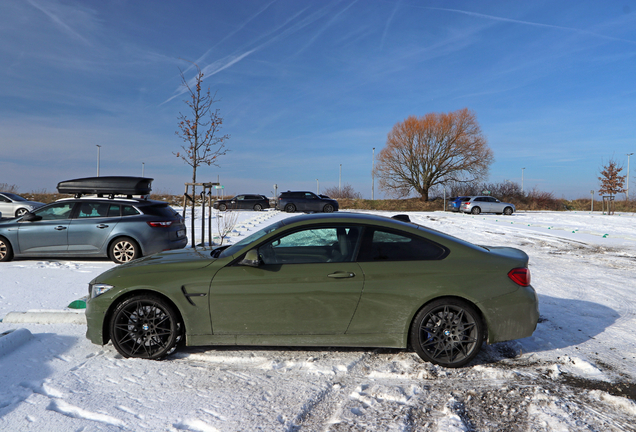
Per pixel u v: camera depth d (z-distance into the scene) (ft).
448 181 144.05
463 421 9.22
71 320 15.79
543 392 10.72
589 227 63.52
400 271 12.45
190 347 13.69
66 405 9.79
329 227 13.10
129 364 12.28
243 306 12.42
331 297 12.35
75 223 27.68
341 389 10.89
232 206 106.22
